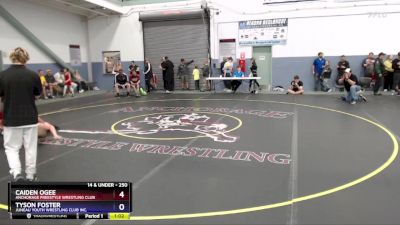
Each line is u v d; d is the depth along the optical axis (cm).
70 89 1588
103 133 784
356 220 357
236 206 397
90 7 1683
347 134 736
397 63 1374
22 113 429
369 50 1476
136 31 1823
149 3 1773
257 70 1659
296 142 678
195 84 1741
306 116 952
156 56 1820
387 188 439
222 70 1645
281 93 1528
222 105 1187
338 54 1520
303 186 452
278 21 1577
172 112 1054
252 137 722
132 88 1691
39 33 1570
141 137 739
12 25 1427
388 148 624
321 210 381
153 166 546
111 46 1883
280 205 396
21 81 423
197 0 1686
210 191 442
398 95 1349
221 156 593
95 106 1238
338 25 1499
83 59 1897
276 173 504
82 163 568
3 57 1389
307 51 1562
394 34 1434
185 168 534
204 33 1705
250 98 1375
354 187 445
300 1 1531
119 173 516
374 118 904
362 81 1436
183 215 377
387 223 349
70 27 1781
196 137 728
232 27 1652
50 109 1188
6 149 444
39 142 707
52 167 549
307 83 1588
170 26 1762
